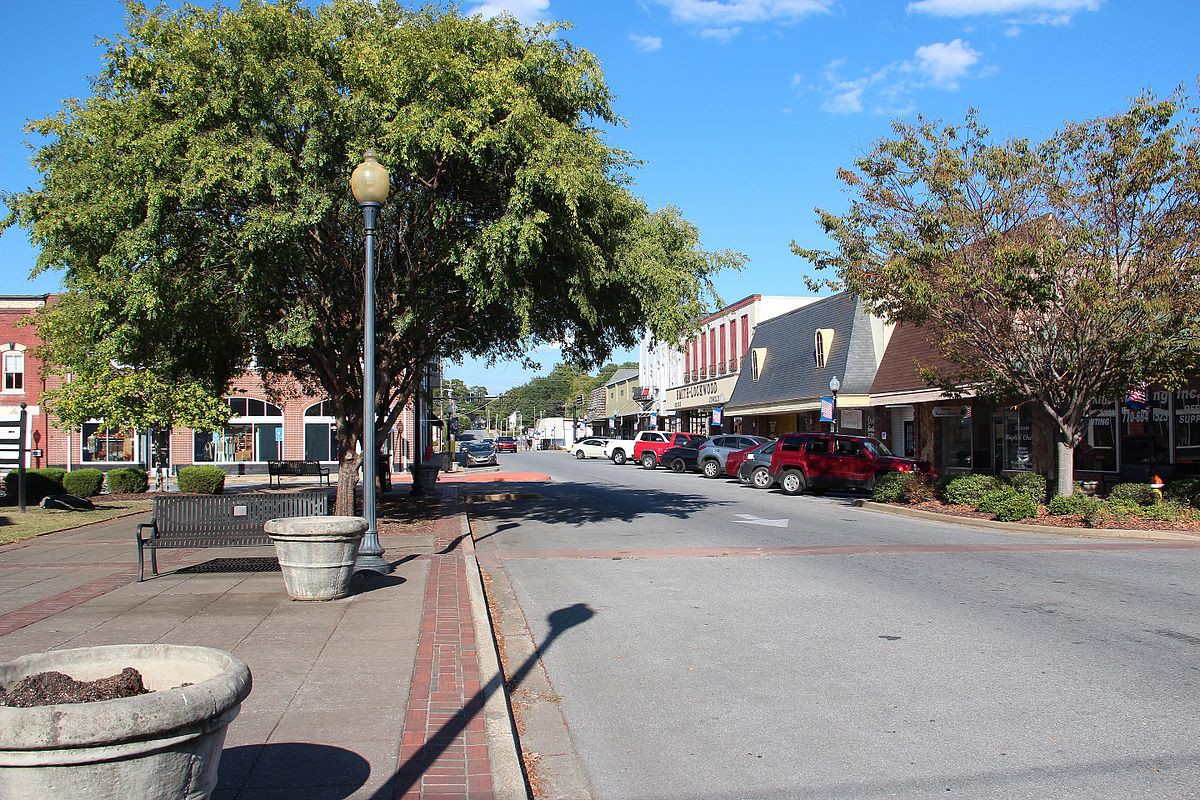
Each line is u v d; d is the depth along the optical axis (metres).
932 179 16.19
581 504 21.70
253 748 4.81
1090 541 14.52
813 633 8.04
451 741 4.93
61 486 23.53
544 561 12.53
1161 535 14.68
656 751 5.26
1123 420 22.34
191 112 11.87
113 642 7.05
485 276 13.09
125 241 11.30
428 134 11.84
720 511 19.77
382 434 15.59
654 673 6.86
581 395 113.25
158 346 14.15
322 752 4.76
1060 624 8.27
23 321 25.42
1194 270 14.14
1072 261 15.01
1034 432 20.80
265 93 11.81
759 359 41.44
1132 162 14.53
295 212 11.72
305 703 5.57
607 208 13.53
